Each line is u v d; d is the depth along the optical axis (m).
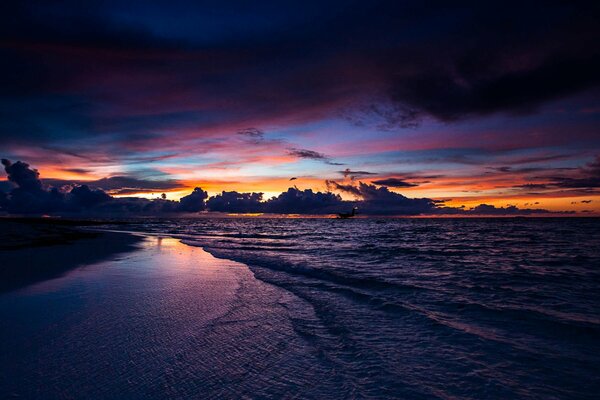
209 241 37.72
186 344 6.16
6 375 4.75
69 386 4.50
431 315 8.41
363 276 14.19
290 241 38.62
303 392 4.64
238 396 4.48
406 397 4.52
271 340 6.57
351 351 6.11
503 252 25.78
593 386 4.84
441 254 24.05
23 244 26.20
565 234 53.09
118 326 6.96
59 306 8.34
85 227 74.56
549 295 10.88
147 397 4.33
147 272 13.99
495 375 5.19
